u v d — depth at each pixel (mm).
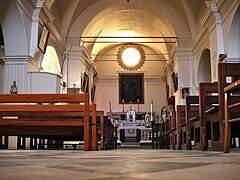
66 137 9633
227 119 4684
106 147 9250
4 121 7016
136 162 2668
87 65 19219
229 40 11055
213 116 5945
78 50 16594
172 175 1679
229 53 11039
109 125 10336
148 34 21547
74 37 16594
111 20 19250
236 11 10289
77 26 16688
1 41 13500
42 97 6469
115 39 22984
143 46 24219
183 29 16922
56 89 10914
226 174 1730
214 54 12305
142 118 22281
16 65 10969
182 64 16875
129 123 19391
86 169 2029
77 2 15883
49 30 12461
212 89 6383
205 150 6355
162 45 22047
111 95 23859
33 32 11477
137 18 19438
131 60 24047
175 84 17703
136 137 20156
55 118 7422
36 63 11961
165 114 20078
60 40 15219
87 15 16750
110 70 24062
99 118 8812
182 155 4051
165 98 23719
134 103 23703
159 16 17578
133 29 21188
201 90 6398
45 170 1963
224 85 5062
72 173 1785
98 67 24031
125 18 19484
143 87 23875
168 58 21875
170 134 10984
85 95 6504
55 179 1505
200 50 15391
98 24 18375
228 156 3707
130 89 23875
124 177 1583
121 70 24062
